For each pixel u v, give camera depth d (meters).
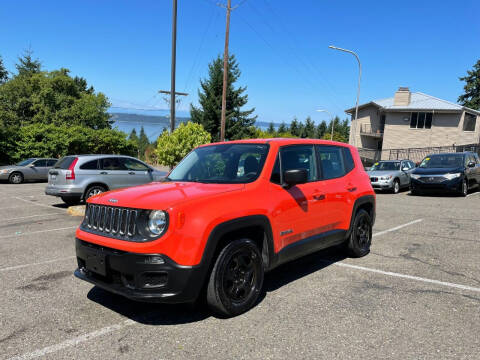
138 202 3.18
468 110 32.69
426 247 5.96
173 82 15.71
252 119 38.59
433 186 12.99
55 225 8.01
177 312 3.51
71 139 25.66
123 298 3.89
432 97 37.56
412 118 34.69
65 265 5.09
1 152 23.98
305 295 3.92
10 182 19.33
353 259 5.32
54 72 36.06
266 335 3.03
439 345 2.85
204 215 3.12
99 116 35.69
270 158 3.96
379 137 37.81
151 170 11.70
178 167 4.67
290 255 3.98
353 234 5.18
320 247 4.53
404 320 3.29
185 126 15.32
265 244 3.67
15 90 33.12
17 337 3.03
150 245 2.97
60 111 33.12
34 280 4.47
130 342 2.93
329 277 4.52
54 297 3.92
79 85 53.91
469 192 14.59
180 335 3.04
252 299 3.52
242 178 3.83
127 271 3.03
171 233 2.98
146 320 3.34
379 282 4.32
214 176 4.04
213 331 3.11
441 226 7.68
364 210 5.48
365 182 5.46
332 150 5.06
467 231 7.16
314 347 2.83
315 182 4.48
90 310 3.57
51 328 3.19
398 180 15.35
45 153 24.73
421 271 4.72
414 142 34.69
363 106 38.88
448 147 31.30
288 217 3.90
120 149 29.41
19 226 7.91
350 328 3.14
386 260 5.25
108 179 10.47
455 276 4.51
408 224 7.94
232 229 3.27
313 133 86.75
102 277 3.35
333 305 3.64
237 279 3.43
